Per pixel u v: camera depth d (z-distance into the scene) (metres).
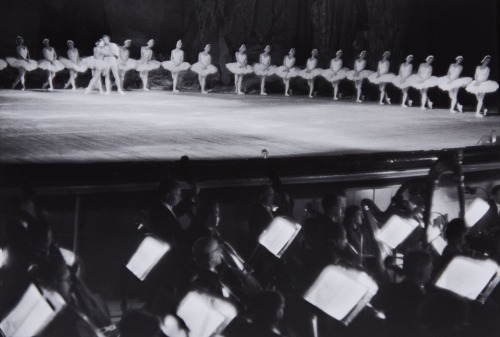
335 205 7.14
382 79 26.58
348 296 5.69
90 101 22.75
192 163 10.34
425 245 8.02
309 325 6.46
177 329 5.29
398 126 18.48
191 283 5.67
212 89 31.72
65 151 12.03
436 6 30.52
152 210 7.16
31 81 29.75
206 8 33.66
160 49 35.94
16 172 9.34
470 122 20.14
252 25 33.97
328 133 16.36
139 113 19.59
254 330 5.07
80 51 33.78
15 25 32.91
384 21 30.00
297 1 33.88
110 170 9.82
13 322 5.17
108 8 34.69
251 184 10.23
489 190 12.55
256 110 21.98
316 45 32.50
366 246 8.27
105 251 8.98
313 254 6.61
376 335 5.93
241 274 6.62
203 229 6.84
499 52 28.30
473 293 5.94
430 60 24.84
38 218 6.21
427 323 5.06
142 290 7.40
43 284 5.34
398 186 11.53
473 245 7.12
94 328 5.45
